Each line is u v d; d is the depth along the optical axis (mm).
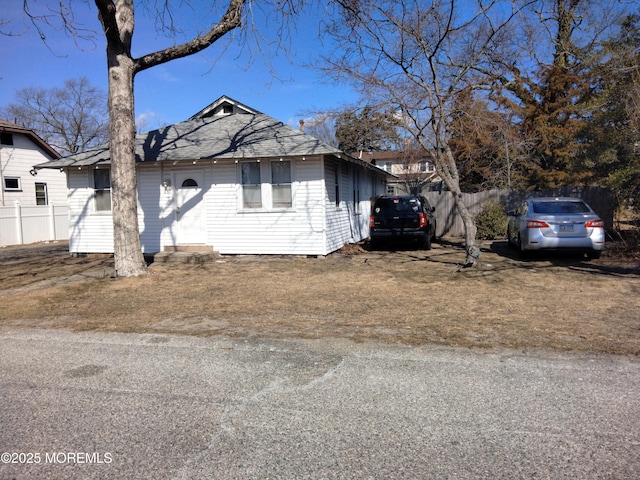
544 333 5711
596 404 3789
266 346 5418
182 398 4043
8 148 22922
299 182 12789
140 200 13781
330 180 13469
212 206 13359
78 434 3445
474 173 22953
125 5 9820
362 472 2918
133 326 6410
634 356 4891
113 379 4508
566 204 11672
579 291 8070
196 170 13422
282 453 3148
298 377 4465
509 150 17672
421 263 11664
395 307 7180
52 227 21672
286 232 12953
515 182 20672
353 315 6762
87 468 3012
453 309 6980
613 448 3143
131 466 3027
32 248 18578
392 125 10766
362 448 3193
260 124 14523
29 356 5242
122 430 3496
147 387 4293
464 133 12031
